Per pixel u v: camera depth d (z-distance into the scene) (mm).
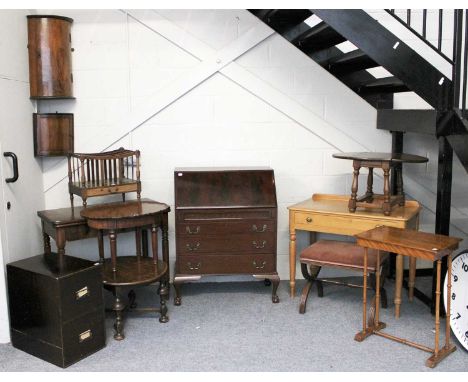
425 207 4004
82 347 2738
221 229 3434
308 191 3949
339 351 2801
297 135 3881
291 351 2807
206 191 3455
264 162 3893
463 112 2957
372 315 3051
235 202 3418
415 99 3986
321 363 2668
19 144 3277
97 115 3734
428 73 2992
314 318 3248
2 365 2691
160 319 3203
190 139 3822
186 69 3744
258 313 3340
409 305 3459
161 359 2732
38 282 2678
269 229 3441
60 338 2639
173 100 3756
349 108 3889
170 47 3719
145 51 3709
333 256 3211
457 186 4047
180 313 3350
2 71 3039
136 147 3793
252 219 3430
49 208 3752
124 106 3742
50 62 3455
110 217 2984
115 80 3713
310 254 3281
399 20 3021
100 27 3658
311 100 3863
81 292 2713
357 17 2953
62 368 2652
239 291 3768
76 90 3695
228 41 3740
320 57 3824
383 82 3512
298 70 3816
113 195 3820
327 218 3387
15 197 3178
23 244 3287
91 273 2760
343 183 3957
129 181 3465
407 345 2859
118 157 3410
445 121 3020
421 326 3115
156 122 3785
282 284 3922
